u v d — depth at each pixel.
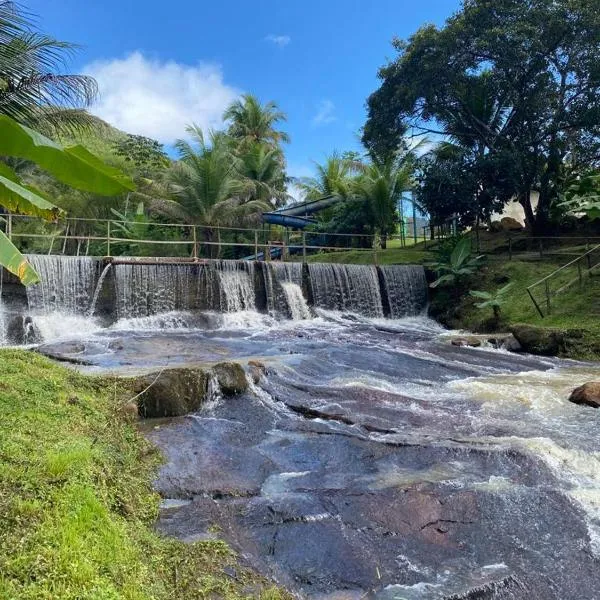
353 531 3.93
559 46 19.06
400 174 26.22
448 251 18.83
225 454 5.35
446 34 19.25
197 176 22.25
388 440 5.73
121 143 28.25
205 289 15.79
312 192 36.22
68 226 22.73
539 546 3.78
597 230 20.47
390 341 13.23
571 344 12.05
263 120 37.22
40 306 13.22
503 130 21.20
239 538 3.79
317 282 17.59
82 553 2.83
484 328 15.27
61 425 4.72
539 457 5.18
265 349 11.22
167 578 3.14
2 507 3.02
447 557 3.64
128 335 12.67
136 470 4.63
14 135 2.63
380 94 21.77
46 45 6.66
